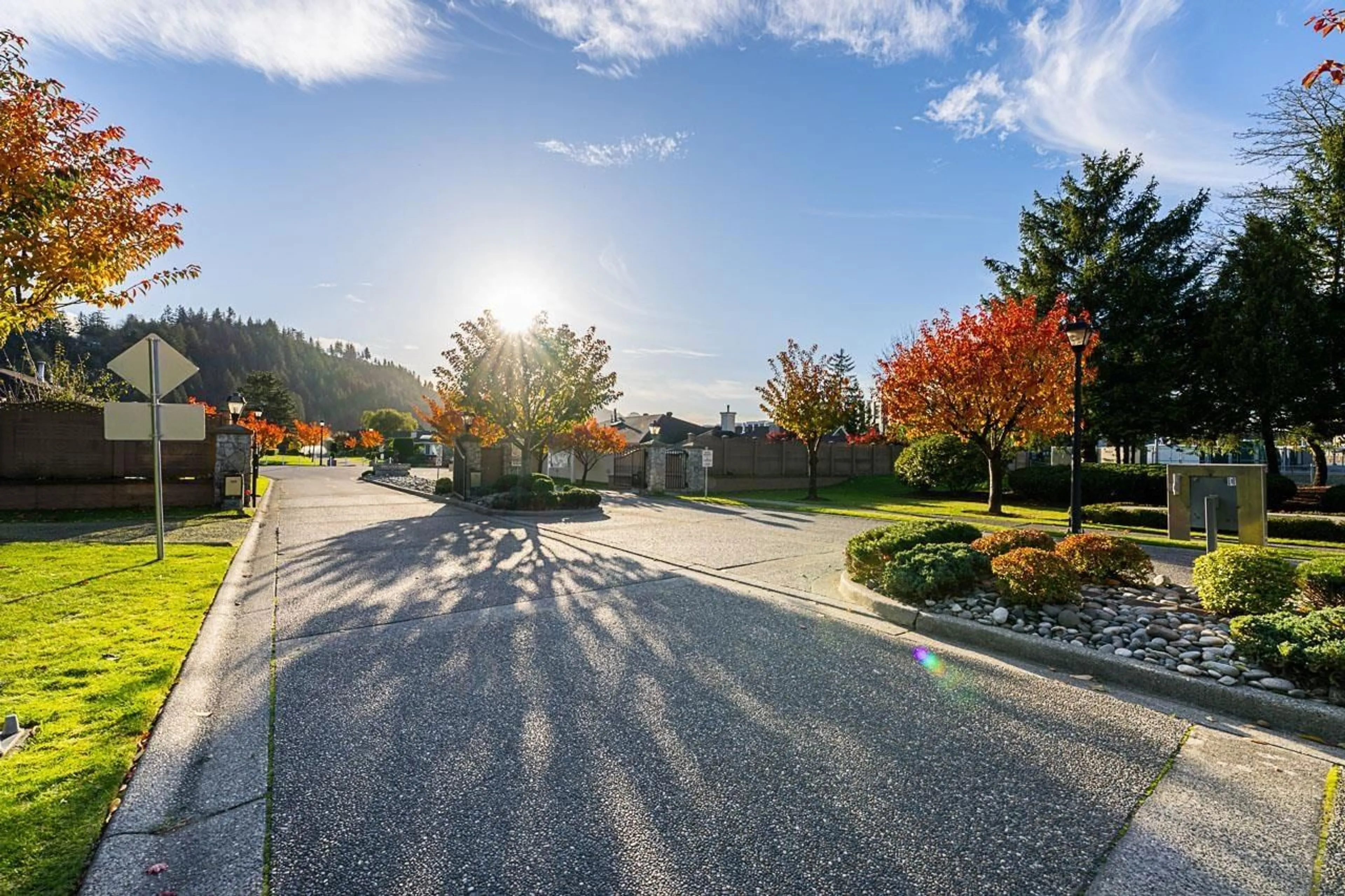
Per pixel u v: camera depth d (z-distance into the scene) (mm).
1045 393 14352
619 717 3455
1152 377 20562
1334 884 2133
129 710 3279
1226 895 2088
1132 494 17328
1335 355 17703
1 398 20875
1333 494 14328
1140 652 4188
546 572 7453
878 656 4520
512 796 2658
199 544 8711
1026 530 6754
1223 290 19797
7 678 3648
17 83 5820
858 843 2357
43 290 6395
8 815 2336
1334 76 3717
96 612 5078
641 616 5527
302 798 2625
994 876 2176
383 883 2111
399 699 3680
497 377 17328
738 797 2668
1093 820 2523
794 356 20781
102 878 2078
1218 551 5105
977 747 3146
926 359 15523
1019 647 4531
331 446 63688
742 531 11414
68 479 13047
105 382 24219
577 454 30578
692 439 28016
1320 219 17938
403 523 12406
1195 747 3174
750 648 4676
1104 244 22688
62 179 5863
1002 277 25266
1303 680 3625
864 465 29172
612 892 2078
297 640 4785
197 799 2604
